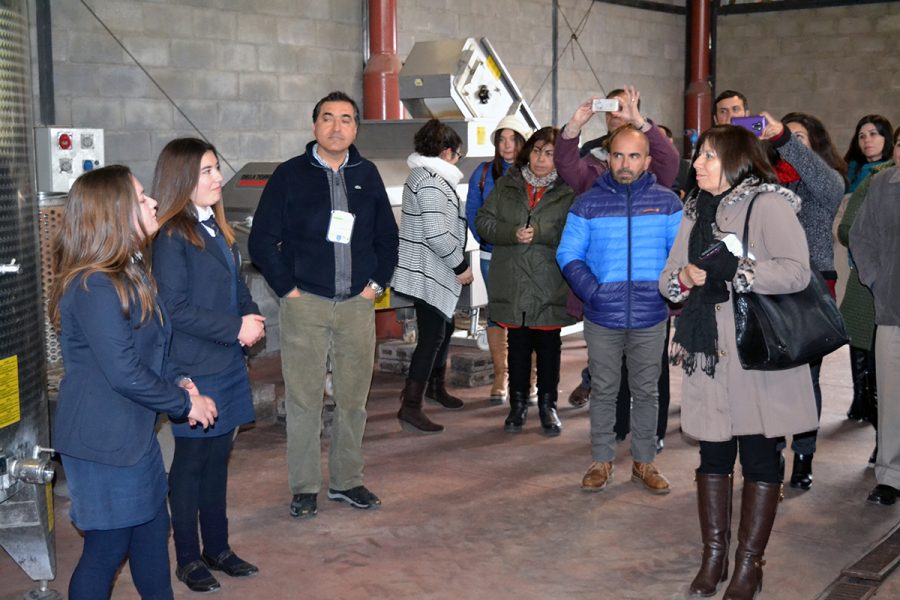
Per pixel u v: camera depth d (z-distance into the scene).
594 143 4.84
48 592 3.00
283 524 3.62
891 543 3.36
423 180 4.45
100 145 4.59
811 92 11.27
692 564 3.23
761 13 11.41
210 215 2.96
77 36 5.86
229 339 2.90
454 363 5.87
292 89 7.15
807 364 2.81
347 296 3.56
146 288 2.30
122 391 2.24
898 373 3.67
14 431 2.81
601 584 3.08
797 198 2.78
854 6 10.95
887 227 3.63
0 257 2.73
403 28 8.02
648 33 11.05
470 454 4.47
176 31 6.38
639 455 3.96
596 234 3.76
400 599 2.98
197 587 3.01
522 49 9.34
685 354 2.84
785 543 3.39
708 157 2.82
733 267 2.67
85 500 2.31
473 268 5.95
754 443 2.83
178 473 2.99
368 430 4.88
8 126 2.76
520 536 3.48
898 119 10.91
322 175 3.50
